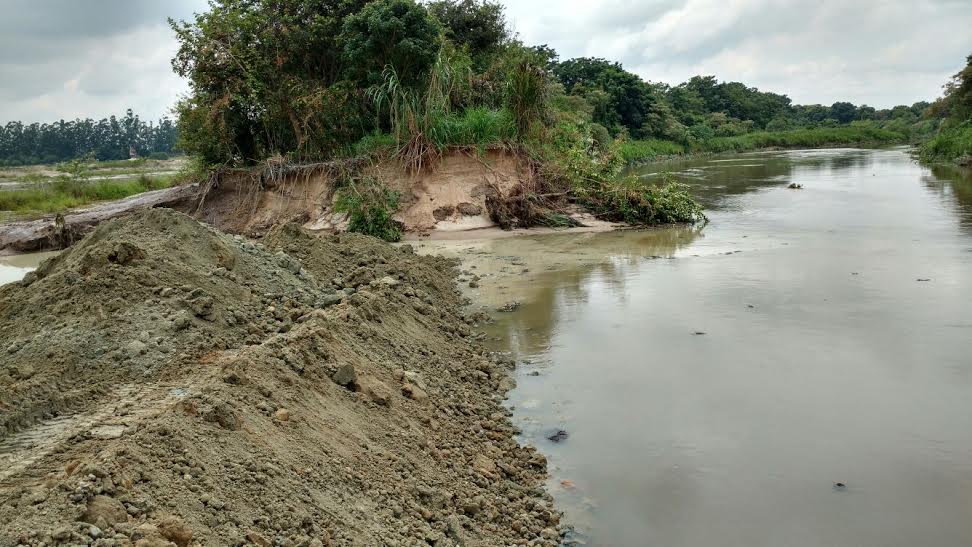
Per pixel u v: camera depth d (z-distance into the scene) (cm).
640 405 679
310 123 2003
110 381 580
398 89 1917
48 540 318
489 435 621
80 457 418
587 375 757
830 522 486
